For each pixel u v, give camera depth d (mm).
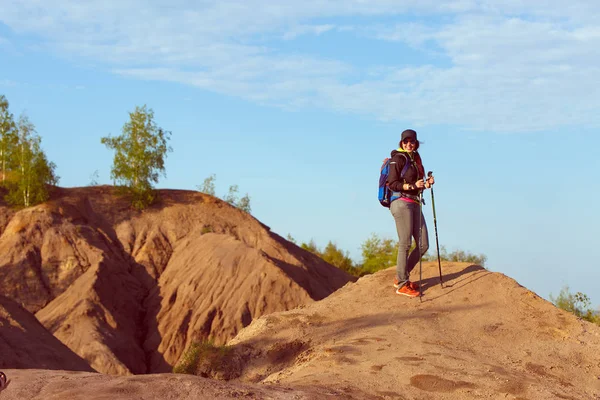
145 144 55781
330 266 55656
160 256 50875
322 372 8242
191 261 48906
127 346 40250
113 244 51250
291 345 9961
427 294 11289
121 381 6754
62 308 42156
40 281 45500
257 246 52906
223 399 6359
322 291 47594
